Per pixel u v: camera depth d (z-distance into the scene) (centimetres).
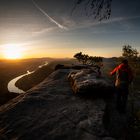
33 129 499
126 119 645
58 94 810
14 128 511
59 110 621
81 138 449
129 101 852
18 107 652
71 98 748
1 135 483
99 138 452
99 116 566
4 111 629
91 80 802
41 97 760
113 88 788
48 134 472
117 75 705
